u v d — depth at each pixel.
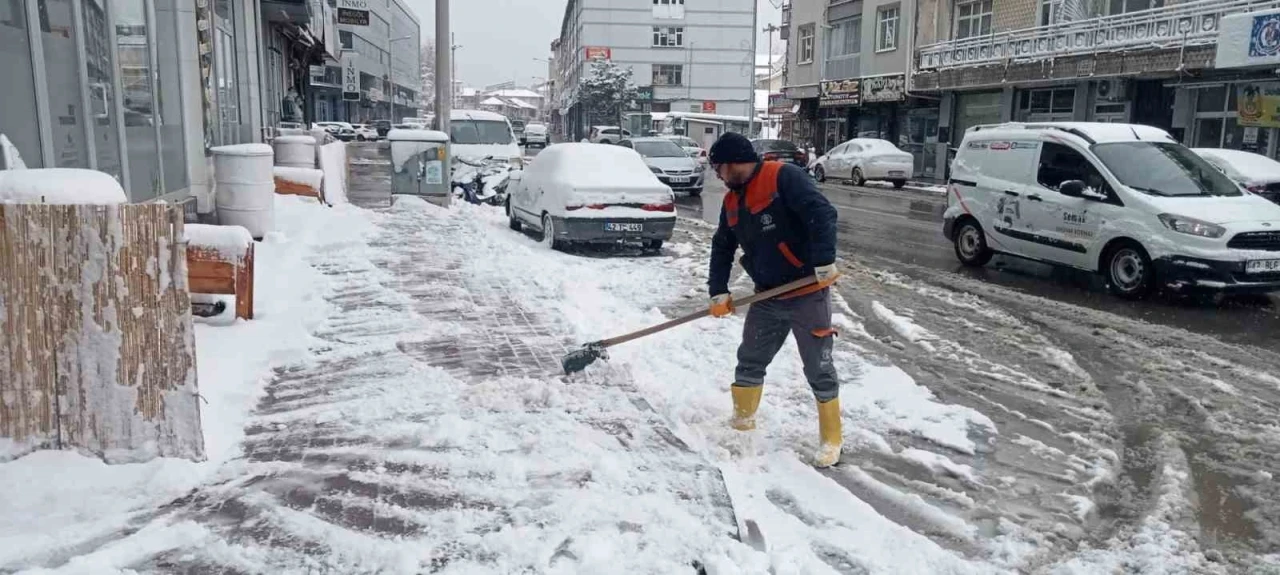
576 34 78.75
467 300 7.88
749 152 4.54
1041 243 10.86
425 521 3.55
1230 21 18.84
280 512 3.61
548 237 12.80
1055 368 6.86
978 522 4.14
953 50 29.30
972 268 11.89
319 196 13.92
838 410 4.77
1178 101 22.62
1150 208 9.45
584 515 3.60
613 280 10.30
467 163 20.06
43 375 3.80
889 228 16.53
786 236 4.60
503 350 6.19
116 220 3.75
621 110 64.75
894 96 32.69
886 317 8.61
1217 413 5.77
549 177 12.87
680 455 4.34
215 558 3.23
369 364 5.75
